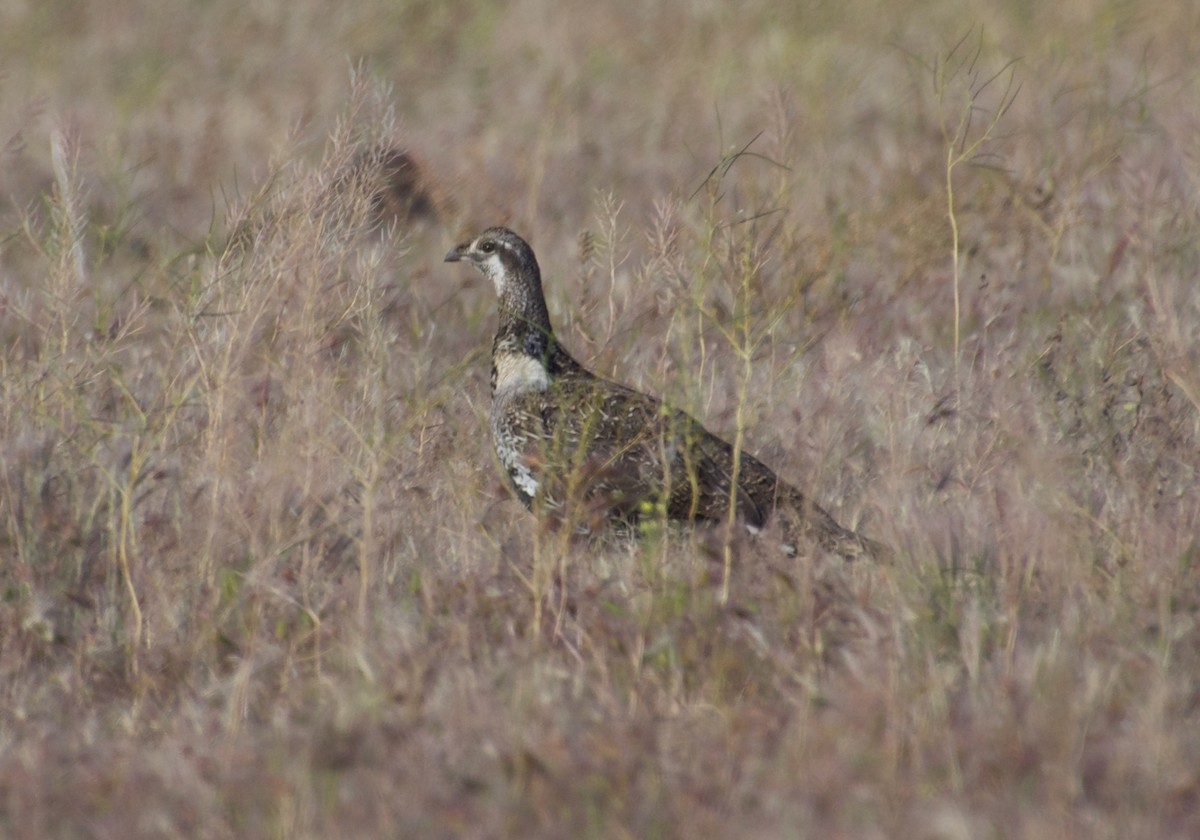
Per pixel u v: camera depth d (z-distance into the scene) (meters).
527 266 19.03
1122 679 13.52
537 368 18.69
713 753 12.65
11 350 19.28
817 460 18.17
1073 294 24.34
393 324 22.92
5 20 50.69
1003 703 12.98
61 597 15.80
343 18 50.62
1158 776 11.97
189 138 36.78
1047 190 27.70
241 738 13.34
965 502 17.00
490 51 47.94
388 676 14.17
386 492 17.16
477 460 19.28
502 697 13.62
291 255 17.64
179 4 53.16
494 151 35.44
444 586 16.05
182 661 14.97
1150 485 16.83
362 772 12.59
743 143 35.16
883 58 42.28
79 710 14.56
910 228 26.58
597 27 48.69
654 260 19.22
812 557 15.61
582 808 12.05
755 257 19.52
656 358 20.58
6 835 12.11
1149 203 24.97
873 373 20.19
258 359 19.38
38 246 19.16
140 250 27.45
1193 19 41.03
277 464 16.08
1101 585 15.29
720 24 47.59
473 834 11.70
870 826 11.54
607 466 17.22
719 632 14.64
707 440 17.72
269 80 44.97
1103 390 18.64
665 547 15.77
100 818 12.27
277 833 11.72
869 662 13.71
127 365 20.42
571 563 16.73
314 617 14.96
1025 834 11.27
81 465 16.92
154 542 16.28
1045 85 35.06
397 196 29.72
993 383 19.69
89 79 45.22
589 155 35.25
